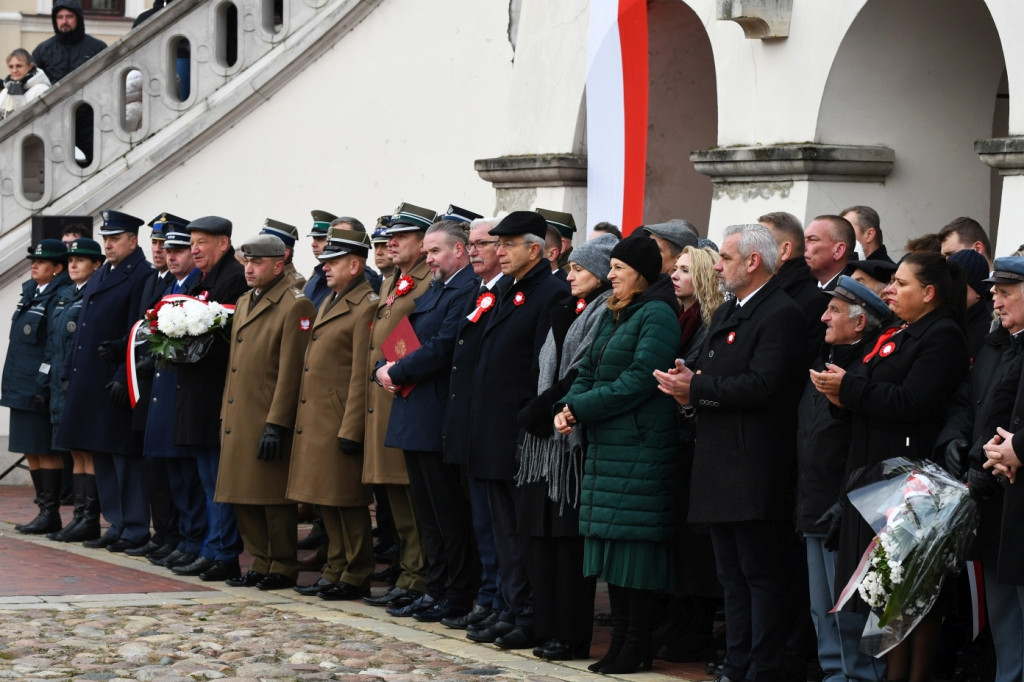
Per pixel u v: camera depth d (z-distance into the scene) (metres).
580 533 9.09
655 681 8.88
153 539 13.45
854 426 8.10
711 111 14.73
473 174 16.56
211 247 12.77
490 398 9.98
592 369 9.21
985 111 11.63
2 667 8.69
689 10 13.41
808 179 11.32
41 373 14.52
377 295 12.34
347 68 17.50
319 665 9.00
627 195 12.96
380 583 12.41
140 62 18.12
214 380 12.37
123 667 8.79
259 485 11.85
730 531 8.59
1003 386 7.70
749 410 8.47
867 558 7.74
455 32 16.75
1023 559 7.41
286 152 17.78
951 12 11.21
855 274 8.84
